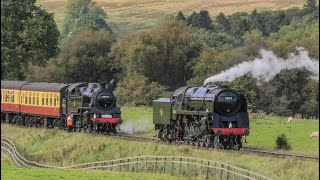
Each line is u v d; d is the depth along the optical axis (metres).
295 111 151.38
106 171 79.12
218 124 82.12
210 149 77.25
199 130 83.25
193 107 85.69
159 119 93.00
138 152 83.62
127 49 184.25
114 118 106.00
